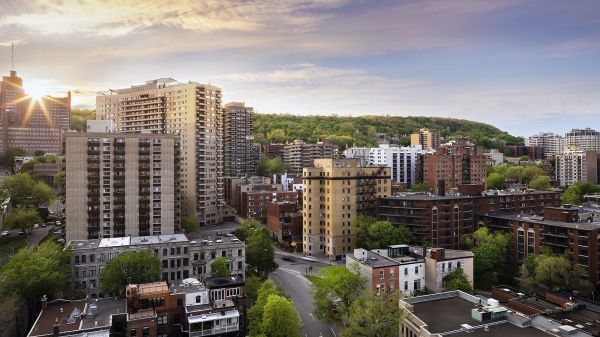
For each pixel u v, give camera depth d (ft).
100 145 520.42
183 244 425.28
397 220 588.50
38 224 655.35
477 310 261.44
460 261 398.21
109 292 359.87
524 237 508.12
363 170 614.75
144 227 536.01
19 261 351.67
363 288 333.62
